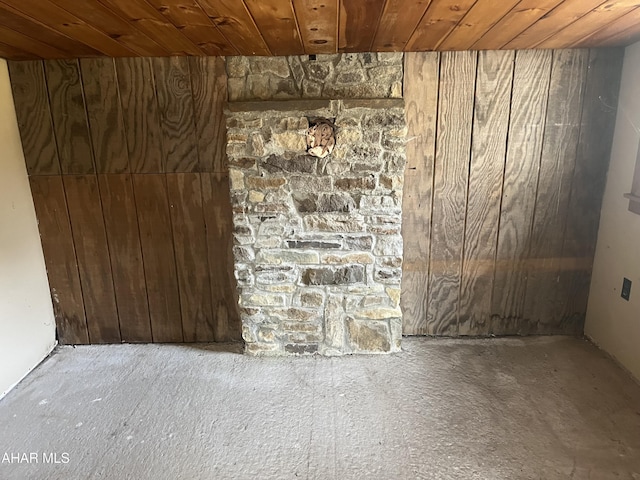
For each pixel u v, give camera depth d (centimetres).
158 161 254
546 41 213
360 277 255
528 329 282
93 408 224
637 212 225
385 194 243
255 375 249
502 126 246
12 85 242
